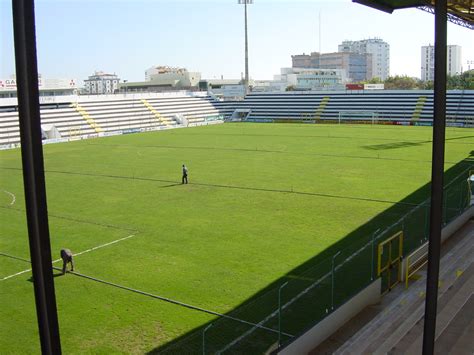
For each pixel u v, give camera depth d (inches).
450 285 691.4
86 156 2185.0
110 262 839.1
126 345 569.6
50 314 285.4
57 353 290.0
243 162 1903.3
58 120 3302.2
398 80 6791.3
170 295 701.3
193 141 2664.9
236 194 1349.7
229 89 4507.9
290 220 1078.4
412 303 647.1
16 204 1307.8
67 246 929.5
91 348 564.7
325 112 3927.2
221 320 613.9
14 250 919.0
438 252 351.3
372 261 671.1
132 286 736.3
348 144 2375.7
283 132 3019.2
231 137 2810.0
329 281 666.2
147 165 1887.3
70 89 4357.8
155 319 630.5
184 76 6427.2
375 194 1309.1
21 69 264.5
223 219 1099.3
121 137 2979.8
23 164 273.0
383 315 618.2
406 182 1455.5
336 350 545.3
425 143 2349.9
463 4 749.9
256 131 3122.5
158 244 932.6
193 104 4165.8
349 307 605.9
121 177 1648.6
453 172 1566.2
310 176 1584.6
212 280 751.7
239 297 687.7
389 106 3754.9
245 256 855.1
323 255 847.7
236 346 543.2
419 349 528.4
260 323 589.0
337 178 1541.6
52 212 1194.0
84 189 1465.3
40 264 280.1
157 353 549.0
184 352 540.7
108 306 671.1
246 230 1010.7
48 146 2625.5
